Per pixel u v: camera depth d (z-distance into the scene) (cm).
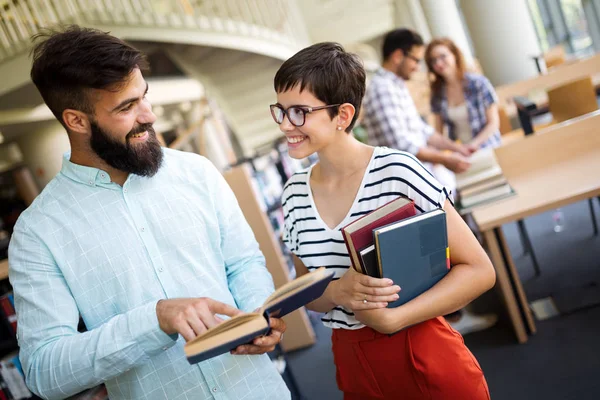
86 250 110
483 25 639
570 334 233
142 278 112
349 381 129
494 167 234
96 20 612
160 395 112
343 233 108
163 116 1036
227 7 870
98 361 99
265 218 297
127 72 102
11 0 560
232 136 1144
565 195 208
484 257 117
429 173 116
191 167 123
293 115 112
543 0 939
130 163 109
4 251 316
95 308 111
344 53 113
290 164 364
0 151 934
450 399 117
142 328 98
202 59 869
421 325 118
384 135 271
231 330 87
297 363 295
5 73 564
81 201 112
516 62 638
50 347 102
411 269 110
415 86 627
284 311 96
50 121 698
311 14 1180
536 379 212
